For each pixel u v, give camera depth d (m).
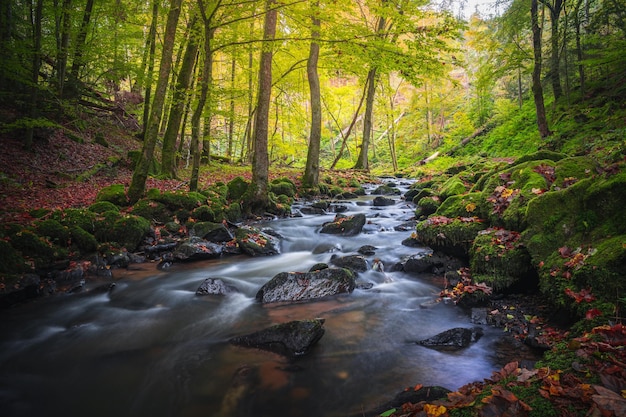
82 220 7.41
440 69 7.80
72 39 14.40
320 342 4.15
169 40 9.04
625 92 15.13
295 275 5.56
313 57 14.66
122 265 6.93
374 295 5.50
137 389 3.51
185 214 9.04
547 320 4.21
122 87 27.50
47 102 13.47
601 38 15.82
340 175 19.42
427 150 35.78
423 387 3.06
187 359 3.95
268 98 10.77
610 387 2.27
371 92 22.23
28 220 7.29
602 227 4.21
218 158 21.55
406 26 7.26
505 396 2.37
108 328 4.69
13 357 4.07
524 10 16.80
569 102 17.73
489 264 5.25
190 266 7.00
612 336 2.89
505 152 21.67
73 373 3.79
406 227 8.91
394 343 4.11
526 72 16.03
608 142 10.55
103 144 15.36
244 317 4.92
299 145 24.62
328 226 9.09
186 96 12.73
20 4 14.95
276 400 3.23
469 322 4.50
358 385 3.38
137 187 9.51
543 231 4.82
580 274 3.81
